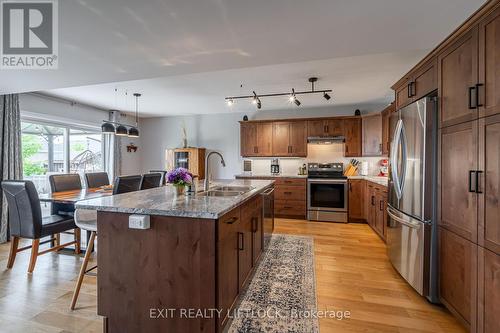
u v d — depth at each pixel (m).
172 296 1.53
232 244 1.74
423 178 2.04
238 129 6.05
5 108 3.57
